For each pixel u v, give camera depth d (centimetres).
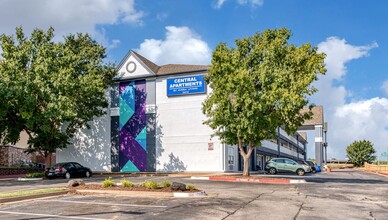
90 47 3716
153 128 3812
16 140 3353
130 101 3947
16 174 3972
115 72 3884
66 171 3094
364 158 9044
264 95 2412
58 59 3169
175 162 3678
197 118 3631
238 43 2669
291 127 2550
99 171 3997
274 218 1064
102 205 1295
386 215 1145
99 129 4053
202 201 1403
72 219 1037
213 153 3544
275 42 2531
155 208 1224
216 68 2581
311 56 2491
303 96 2422
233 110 2553
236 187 2036
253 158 4850
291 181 2419
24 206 1287
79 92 3222
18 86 2962
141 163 3828
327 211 1204
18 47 3216
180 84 3728
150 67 3878
